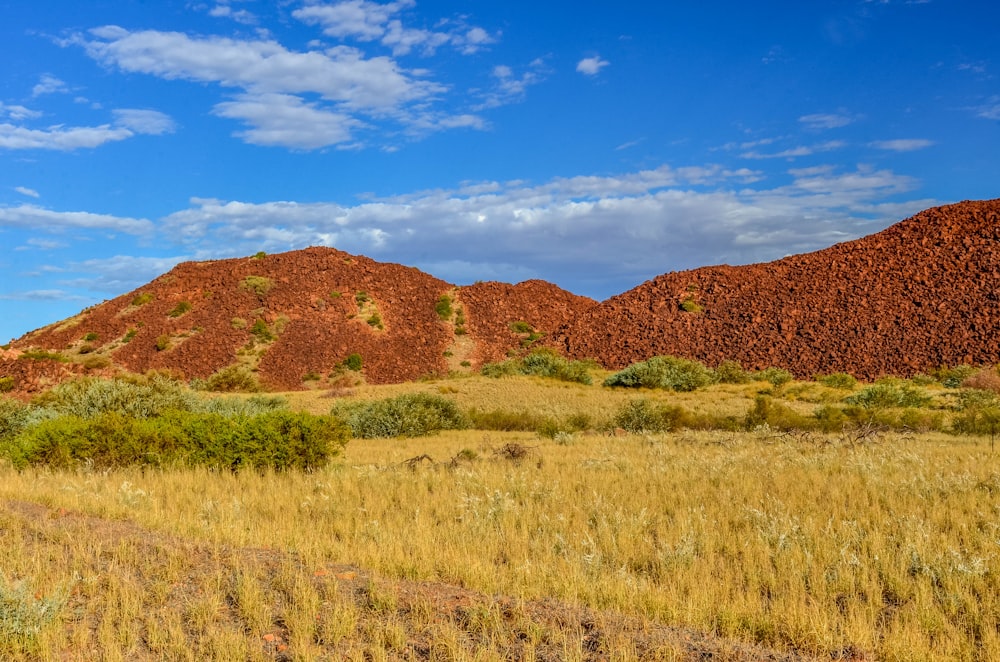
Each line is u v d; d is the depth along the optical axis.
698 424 29.66
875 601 7.31
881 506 11.39
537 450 20.20
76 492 12.38
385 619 6.77
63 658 5.91
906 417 28.09
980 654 6.16
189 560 8.32
